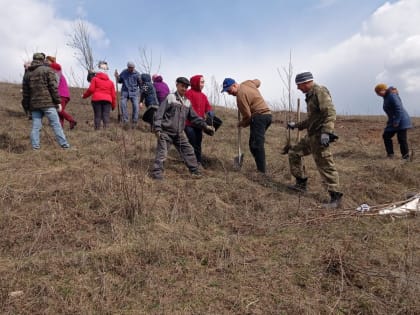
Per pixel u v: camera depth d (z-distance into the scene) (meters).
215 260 3.38
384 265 3.37
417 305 2.74
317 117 4.98
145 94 9.02
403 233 4.07
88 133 7.69
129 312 2.66
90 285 2.93
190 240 3.74
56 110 6.28
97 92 8.02
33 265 3.12
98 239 3.65
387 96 7.58
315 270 3.26
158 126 5.25
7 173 5.03
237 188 5.18
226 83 5.88
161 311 2.67
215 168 6.32
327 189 5.18
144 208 4.20
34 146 6.19
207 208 4.51
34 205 4.24
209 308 2.73
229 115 11.79
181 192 4.82
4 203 4.24
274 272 3.22
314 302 2.83
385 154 8.22
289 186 5.66
